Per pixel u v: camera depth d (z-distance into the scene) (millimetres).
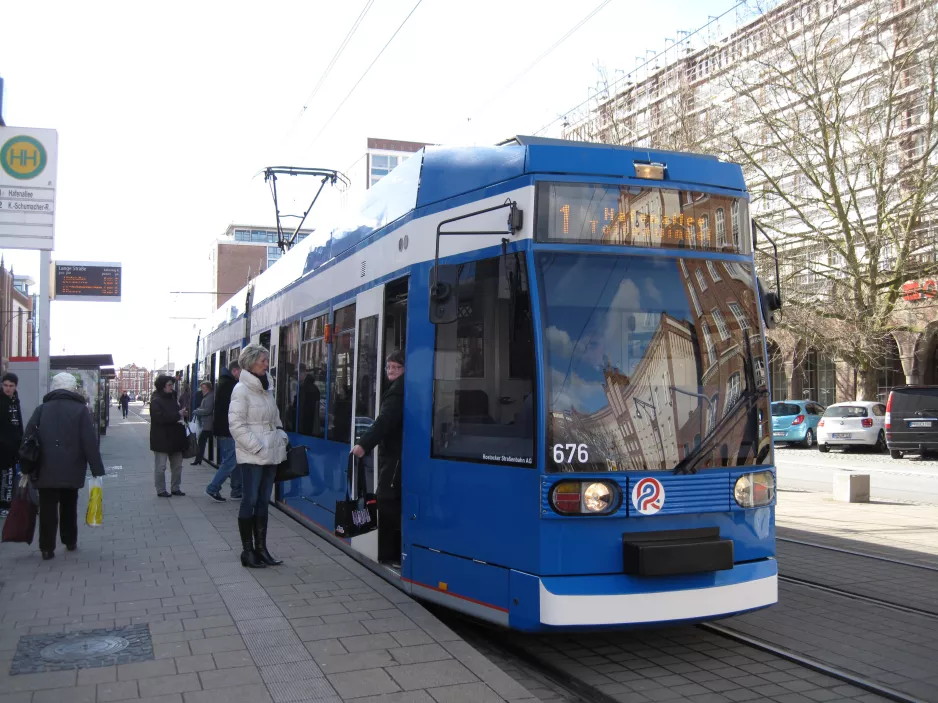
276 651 4926
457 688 4383
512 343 5316
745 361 5633
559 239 5355
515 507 5207
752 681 5180
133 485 13859
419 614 5688
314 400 9117
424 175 6551
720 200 5793
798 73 26547
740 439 5500
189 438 12414
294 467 7281
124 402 61156
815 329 27797
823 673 5328
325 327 8828
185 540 8438
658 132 30109
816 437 28828
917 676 5301
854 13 26734
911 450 23469
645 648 5852
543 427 5062
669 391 5352
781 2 27031
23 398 16031
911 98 25844
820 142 26891
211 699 4188
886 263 27656
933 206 25906
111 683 4391
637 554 4984
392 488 6590
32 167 8930
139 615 5668
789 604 7055
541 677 5355
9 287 58125
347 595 6180
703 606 5176
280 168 15750
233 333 15312
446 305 5438
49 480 7469
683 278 5562
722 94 28766
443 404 5934
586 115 33344
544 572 5004
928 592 7457
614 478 5098
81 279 19266
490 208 5355
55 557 7586
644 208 5555
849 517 12047
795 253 27766
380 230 7270
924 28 24812
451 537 5754
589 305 5297
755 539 5480
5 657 4789
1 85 8797
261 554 7223
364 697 4250
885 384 37125
